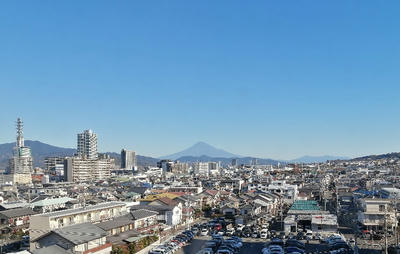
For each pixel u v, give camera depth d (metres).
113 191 154.62
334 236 67.75
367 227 77.81
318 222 74.94
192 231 76.31
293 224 78.19
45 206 97.38
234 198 118.38
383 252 57.62
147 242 63.50
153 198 107.81
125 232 65.94
